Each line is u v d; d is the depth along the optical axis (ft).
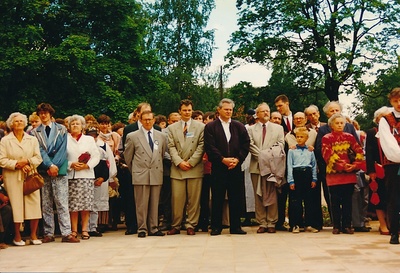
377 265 17.88
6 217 25.66
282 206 30.60
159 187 29.58
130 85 96.17
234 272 17.24
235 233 29.01
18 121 26.53
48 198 27.63
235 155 28.96
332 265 18.03
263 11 94.17
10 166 25.85
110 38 96.63
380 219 27.71
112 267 18.89
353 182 27.78
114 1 93.91
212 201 28.84
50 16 88.84
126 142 29.89
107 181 31.12
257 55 94.38
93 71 86.94
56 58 81.56
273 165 29.01
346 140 28.04
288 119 32.22
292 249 22.16
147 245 24.84
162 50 126.00
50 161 26.86
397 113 24.07
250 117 34.91
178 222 29.91
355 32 90.94
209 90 131.03
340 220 28.78
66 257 21.57
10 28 83.46
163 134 30.48
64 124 31.58
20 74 83.97
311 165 29.27
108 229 33.91
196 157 29.43
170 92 124.26
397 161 23.13
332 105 30.25
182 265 18.89
